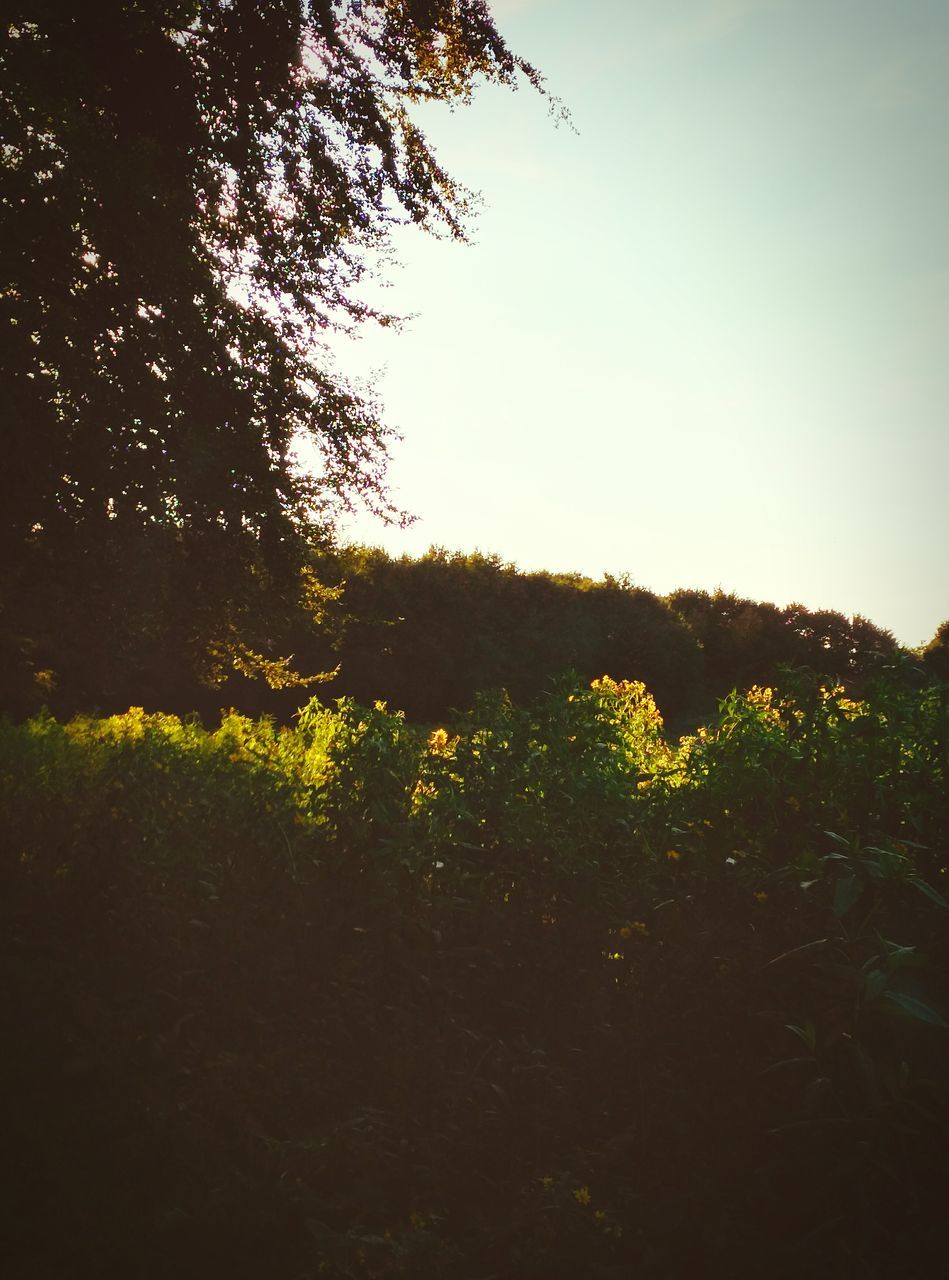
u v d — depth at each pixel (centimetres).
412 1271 285
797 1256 275
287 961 470
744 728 423
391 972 455
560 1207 307
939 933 325
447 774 511
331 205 902
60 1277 278
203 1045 408
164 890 535
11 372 774
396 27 894
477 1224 312
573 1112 362
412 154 930
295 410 901
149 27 771
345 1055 413
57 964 448
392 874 484
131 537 850
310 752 772
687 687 3894
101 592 881
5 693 1520
